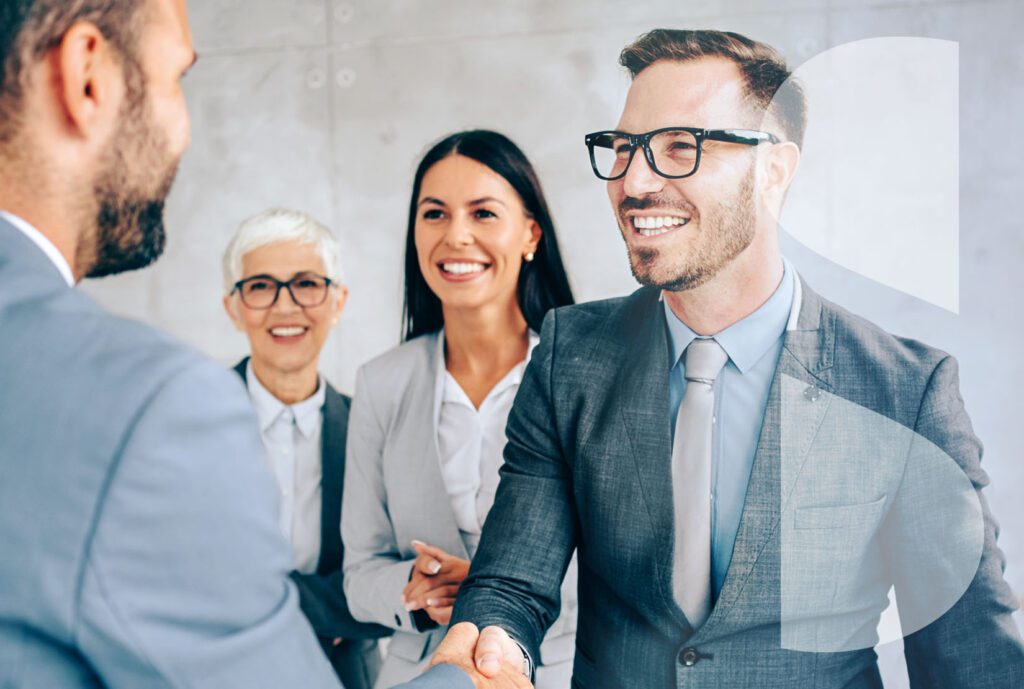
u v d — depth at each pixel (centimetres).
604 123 236
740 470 187
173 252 262
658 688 187
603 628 193
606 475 190
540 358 202
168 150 96
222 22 259
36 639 72
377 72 251
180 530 75
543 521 192
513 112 241
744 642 177
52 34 85
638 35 230
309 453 252
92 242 92
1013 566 218
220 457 78
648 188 215
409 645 243
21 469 73
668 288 196
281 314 255
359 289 253
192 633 75
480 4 245
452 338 246
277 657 82
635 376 193
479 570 187
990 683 162
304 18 256
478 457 244
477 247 243
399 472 248
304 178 256
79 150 88
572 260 236
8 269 82
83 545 71
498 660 162
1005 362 217
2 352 77
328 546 250
